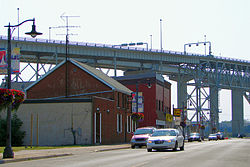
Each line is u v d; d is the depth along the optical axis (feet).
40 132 132.46
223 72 449.48
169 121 248.32
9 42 71.77
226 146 130.93
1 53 100.53
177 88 416.46
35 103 134.00
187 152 87.66
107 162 59.52
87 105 130.72
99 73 175.83
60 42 301.63
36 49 294.66
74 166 53.06
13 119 133.39
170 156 72.69
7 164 58.44
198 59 399.24
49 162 61.46
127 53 341.62
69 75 161.07
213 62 426.92
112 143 146.20
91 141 128.67
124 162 58.95
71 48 310.65
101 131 136.15
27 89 165.58
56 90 161.89
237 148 113.70
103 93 154.10
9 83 71.67
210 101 427.33
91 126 129.39
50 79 163.73
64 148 105.29
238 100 495.41
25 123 133.69
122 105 162.81
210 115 426.51
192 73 410.93
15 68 114.83
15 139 131.13
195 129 399.44
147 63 379.14
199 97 416.46
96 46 319.68
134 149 110.22
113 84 161.79
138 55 349.00
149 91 219.82
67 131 130.82
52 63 353.51
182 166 52.34
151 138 90.74
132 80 223.92
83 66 161.17
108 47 326.44
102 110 138.21
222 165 55.16
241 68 468.34
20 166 54.03
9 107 70.08
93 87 156.25
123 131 161.07
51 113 132.67
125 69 403.34
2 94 69.26
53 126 131.95
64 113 131.85
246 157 72.74
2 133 128.36
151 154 79.51
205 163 58.13
